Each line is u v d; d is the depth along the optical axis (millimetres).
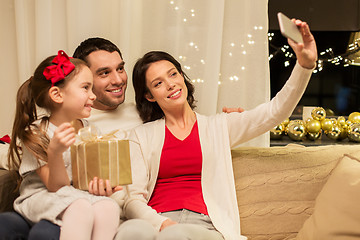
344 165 1424
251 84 2111
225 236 1355
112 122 1762
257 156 1640
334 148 1654
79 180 1268
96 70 1679
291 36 1222
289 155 1635
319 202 1405
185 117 1612
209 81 2037
